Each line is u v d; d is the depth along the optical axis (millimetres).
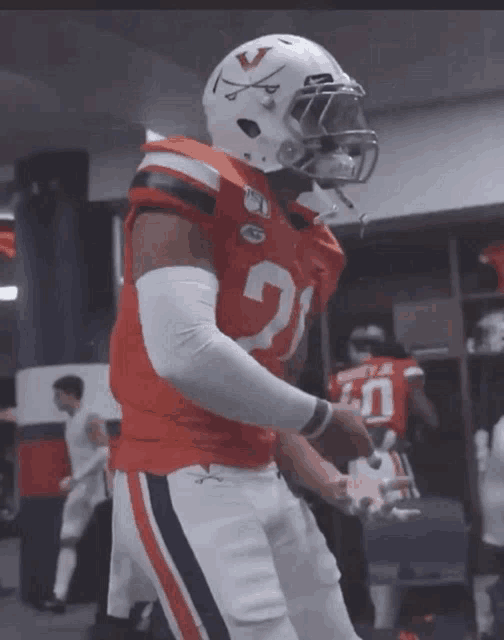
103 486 5594
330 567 1451
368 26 4863
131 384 1321
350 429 1290
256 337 1331
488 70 5586
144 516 1290
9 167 6852
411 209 6168
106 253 6328
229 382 1189
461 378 6164
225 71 1374
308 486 1496
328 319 6387
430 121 6148
